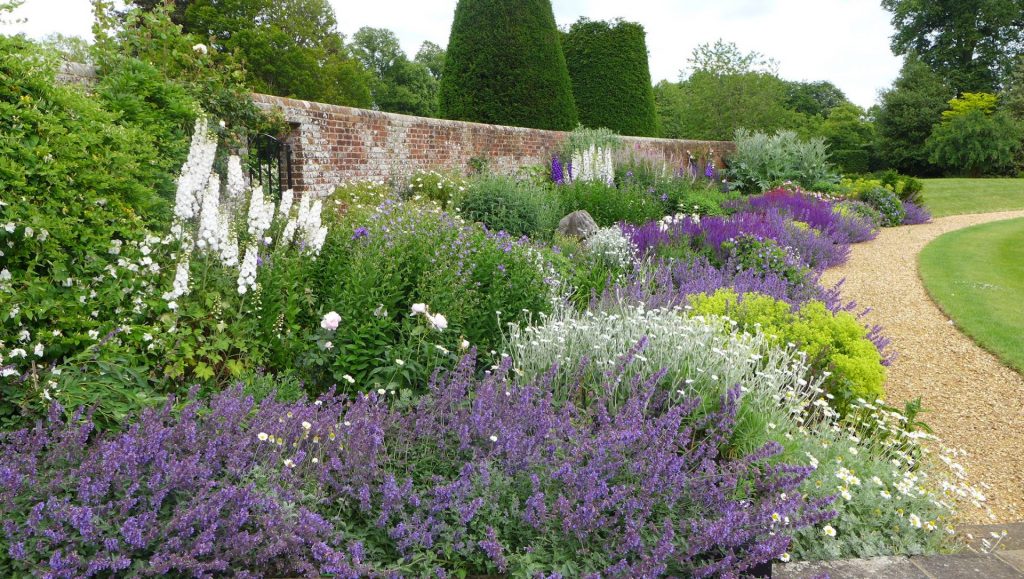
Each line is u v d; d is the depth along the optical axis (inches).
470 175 460.1
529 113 576.1
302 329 155.6
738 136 755.4
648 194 466.9
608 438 106.3
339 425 105.7
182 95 201.8
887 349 246.5
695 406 129.5
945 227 579.2
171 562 73.7
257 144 304.7
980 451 173.2
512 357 155.7
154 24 235.1
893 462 148.4
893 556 116.0
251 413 108.3
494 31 563.8
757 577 97.6
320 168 336.2
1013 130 1148.5
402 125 399.5
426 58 1847.9
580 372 142.9
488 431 107.4
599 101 695.7
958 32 1424.7
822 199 558.6
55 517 76.2
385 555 88.7
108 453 82.5
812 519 108.0
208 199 147.7
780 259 298.4
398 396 139.6
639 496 98.3
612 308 198.1
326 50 1243.2
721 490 104.5
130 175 142.8
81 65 211.0
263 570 80.0
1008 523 140.0
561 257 254.2
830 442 149.6
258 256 164.1
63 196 124.6
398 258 168.6
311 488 94.6
